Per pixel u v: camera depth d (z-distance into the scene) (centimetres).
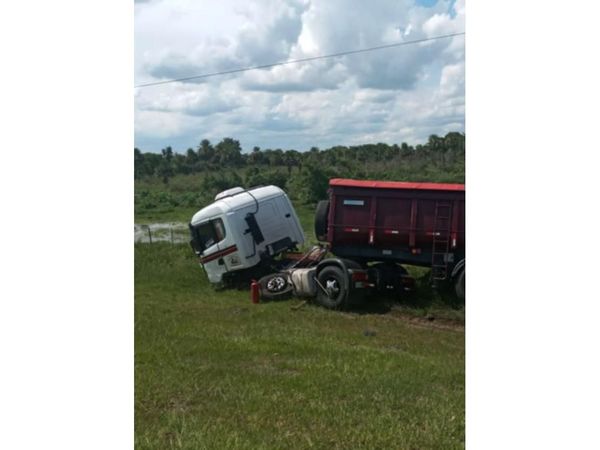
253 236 1866
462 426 759
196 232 1906
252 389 909
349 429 760
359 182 1673
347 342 1244
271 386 926
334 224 1678
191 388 922
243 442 723
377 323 1468
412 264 1678
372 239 1647
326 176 3825
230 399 870
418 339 1297
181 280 2170
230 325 1412
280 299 1738
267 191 1939
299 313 1572
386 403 850
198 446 714
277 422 786
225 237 1864
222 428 764
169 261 2412
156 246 2620
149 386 924
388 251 1658
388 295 1712
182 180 4922
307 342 1223
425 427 763
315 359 1088
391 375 980
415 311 1591
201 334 1301
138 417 805
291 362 1070
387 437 734
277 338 1259
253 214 1877
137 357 1098
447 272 1609
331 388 915
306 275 1681
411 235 1619
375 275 1667
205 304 1722
